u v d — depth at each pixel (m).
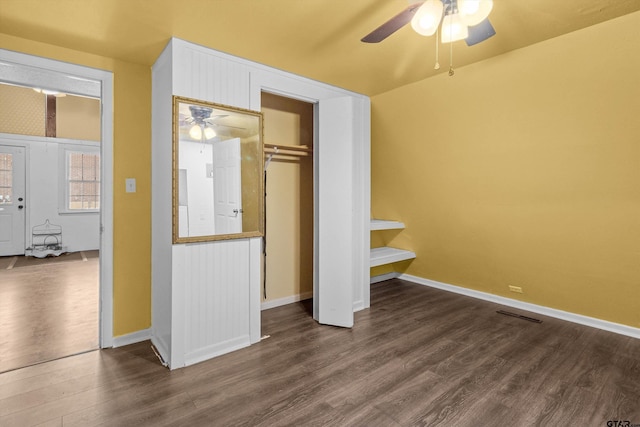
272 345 2.66
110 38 2.32
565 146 2.95
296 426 1.71
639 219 2.63
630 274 2.70
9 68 2.47
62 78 2.71
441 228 4.00
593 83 2.75
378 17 2.14
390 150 4.41
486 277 3.65
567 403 1.89
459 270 3.90
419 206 4.19
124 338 2.69
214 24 2.17
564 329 2.88
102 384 2.10
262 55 2.65
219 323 2.53
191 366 2.33
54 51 2.41
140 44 2.41
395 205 4.45
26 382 2.11
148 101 2.79
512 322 3.06
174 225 2.30
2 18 2.05
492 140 3.43
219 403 1.90
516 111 3.22
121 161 2.68
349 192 2.98
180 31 2.25
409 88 4.07
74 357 2.46
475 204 3.65
